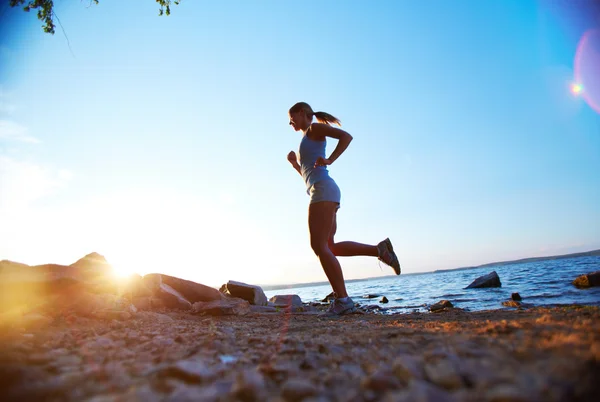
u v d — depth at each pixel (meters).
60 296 3.50
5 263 3.49
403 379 1.24
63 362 1.71
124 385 1.30
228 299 6.12
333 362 1.60
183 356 1.80
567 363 1.12
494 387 1.04
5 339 2.26
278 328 3.21
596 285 9.73
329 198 4.28
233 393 1.14
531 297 8.53
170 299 5.46
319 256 4.38
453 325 2.40
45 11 4.64
